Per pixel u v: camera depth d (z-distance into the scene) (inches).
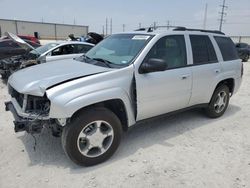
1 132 166.6
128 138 162.6
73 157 123.0
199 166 131.3
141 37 153.3
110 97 125.6
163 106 154.6
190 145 154.5
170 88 152.8
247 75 469.7
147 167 129.2
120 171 125.5
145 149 148.2
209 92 184.1
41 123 117.9
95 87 121.8
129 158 137.7
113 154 137.6
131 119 140.6
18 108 126.9
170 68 153.7
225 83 203.8
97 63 145.1
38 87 117.6
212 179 120.4
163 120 195.5
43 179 117.8
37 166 128.1
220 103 201.3
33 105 123.0
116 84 128.6
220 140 162.7
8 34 376.5
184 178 120.7
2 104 229.6
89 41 371.6
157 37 149.1
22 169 125.2
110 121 129.8
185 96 165.3
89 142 125.8
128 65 135.9
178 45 160.6
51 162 132.0
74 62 155.4
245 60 864.9
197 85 170.7
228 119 203.0
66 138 119.8
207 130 178.4
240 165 133.0
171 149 148.7
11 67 316.8
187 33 168.2
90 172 124.3
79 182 116.3
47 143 151.8
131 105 137.8
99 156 130.2
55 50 312.8
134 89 135.9
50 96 112.4
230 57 202.7
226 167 130.8
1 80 344.8
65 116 112.8
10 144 150.0
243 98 277.1
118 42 161.6
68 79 120.7
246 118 207.0
